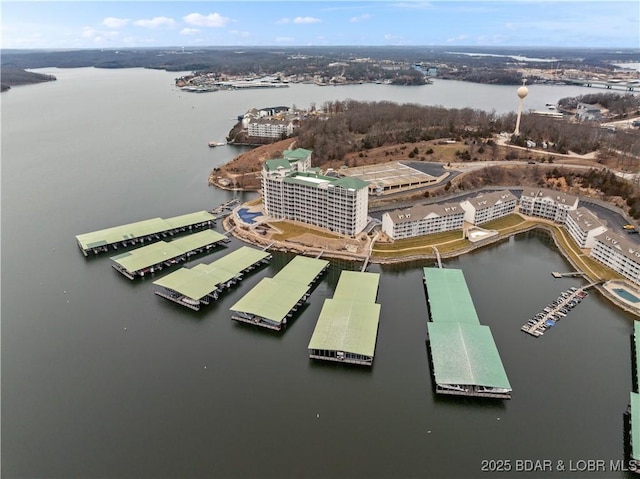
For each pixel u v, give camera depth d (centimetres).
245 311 16612
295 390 13562
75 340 15862
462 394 13250
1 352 15212
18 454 11469
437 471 11012
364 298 17450
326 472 10956
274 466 11100
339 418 12538
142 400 13175
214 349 15425
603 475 10931
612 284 19075
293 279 18938
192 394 13388
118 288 19200
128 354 15162
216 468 11062
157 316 17288
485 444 11756
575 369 14312
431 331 15262
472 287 19175
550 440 11862
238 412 12744
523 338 15762
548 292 18800
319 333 15288
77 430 12156
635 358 14825
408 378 13975
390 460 11294
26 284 19400
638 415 11838
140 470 11025
